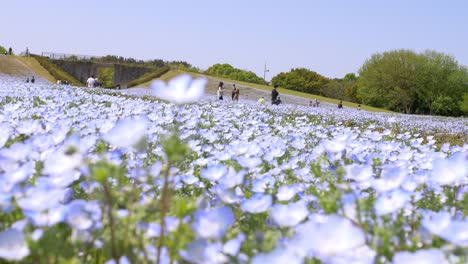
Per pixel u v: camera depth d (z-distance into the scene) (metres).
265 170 3.62
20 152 2.45
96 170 1.61
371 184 2.46
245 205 2.04
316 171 2.59
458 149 5.52
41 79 55.41
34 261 1.52
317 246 1.37
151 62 86.06
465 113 83.94
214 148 4.98
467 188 2.84
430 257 1.42
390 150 5.27
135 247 1.67
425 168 3.99
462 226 1.54
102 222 1.83
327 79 108.38
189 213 1.57
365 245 1.62
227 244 1.66
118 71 71.44
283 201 2.48
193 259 1.51
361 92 88.38
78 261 1.52
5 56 64.06
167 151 1.61
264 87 67.38
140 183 2.38
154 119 6.50
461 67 83.94
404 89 84.19
